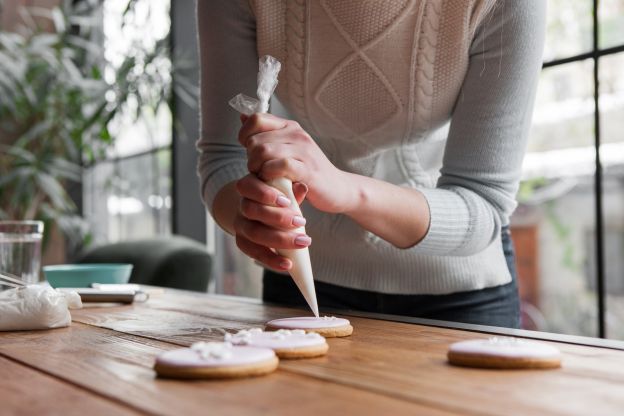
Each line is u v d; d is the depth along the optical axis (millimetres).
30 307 948
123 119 3279
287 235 882
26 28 3859
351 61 1128
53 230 3775
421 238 999
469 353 666
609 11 2141
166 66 3031
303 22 1121
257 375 627
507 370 646
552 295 3184
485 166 1048
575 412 505
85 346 823
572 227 3105
